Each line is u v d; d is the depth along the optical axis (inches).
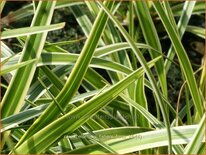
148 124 22.5
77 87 20.1
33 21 20.5
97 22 20.5
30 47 20.2
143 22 25.1
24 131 21.7
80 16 28.5
